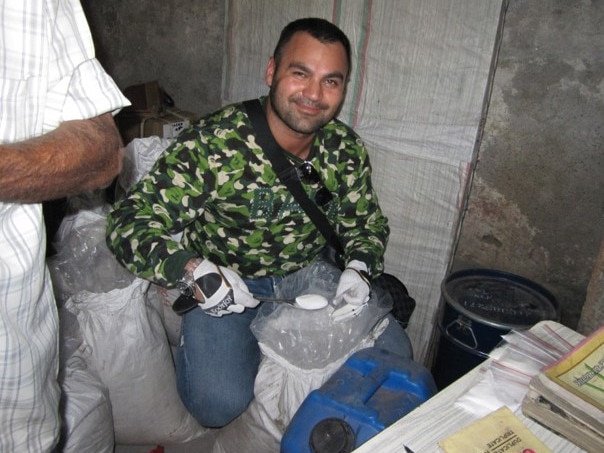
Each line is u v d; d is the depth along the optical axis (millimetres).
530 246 1764
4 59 625
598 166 1562
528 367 777
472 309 1582
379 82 1815
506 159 1720
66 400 1182
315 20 1291
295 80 1258
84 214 1473
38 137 642
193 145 1331
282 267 1553
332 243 1512
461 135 1679
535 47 1572
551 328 888
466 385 768
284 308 1318
